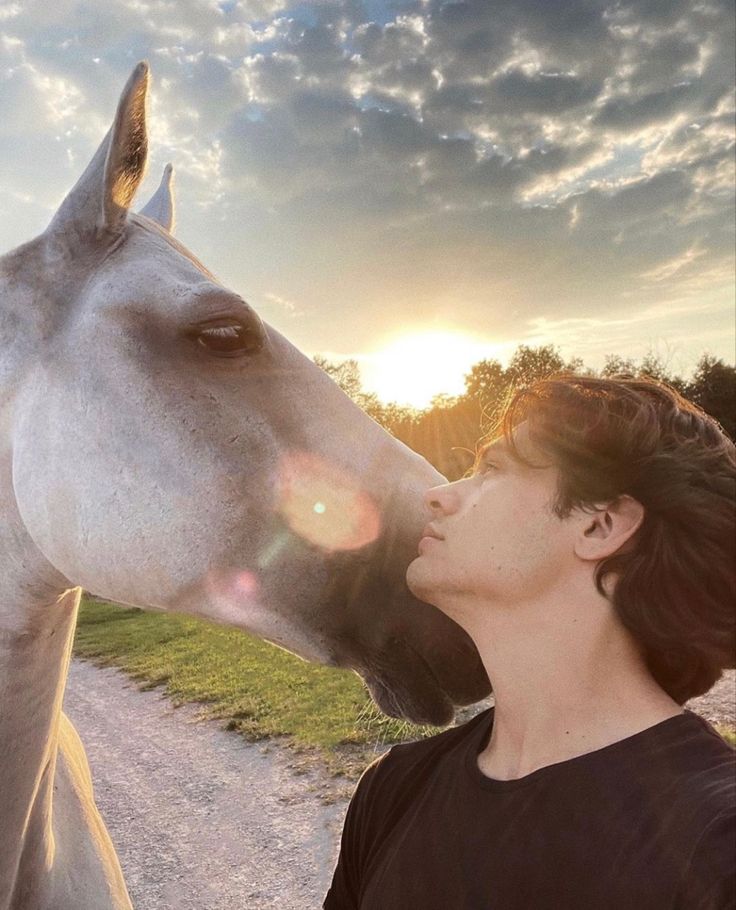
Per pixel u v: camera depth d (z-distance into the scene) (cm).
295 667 884
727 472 85
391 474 166
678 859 68
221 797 533
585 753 83
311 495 159
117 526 155
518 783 84
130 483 155
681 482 82
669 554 82
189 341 161
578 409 91
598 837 74
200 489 155
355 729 604
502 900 77
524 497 93
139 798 553
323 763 560
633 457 85
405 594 159
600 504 86
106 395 158
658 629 82
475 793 89
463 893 81
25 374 165
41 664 161
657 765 77
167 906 408
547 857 76
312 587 160
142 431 156
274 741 630
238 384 161
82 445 158
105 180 167
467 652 155
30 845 160
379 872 94
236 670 909
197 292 159
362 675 170
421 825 92
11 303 168
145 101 171
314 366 179
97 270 168
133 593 160
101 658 1102
